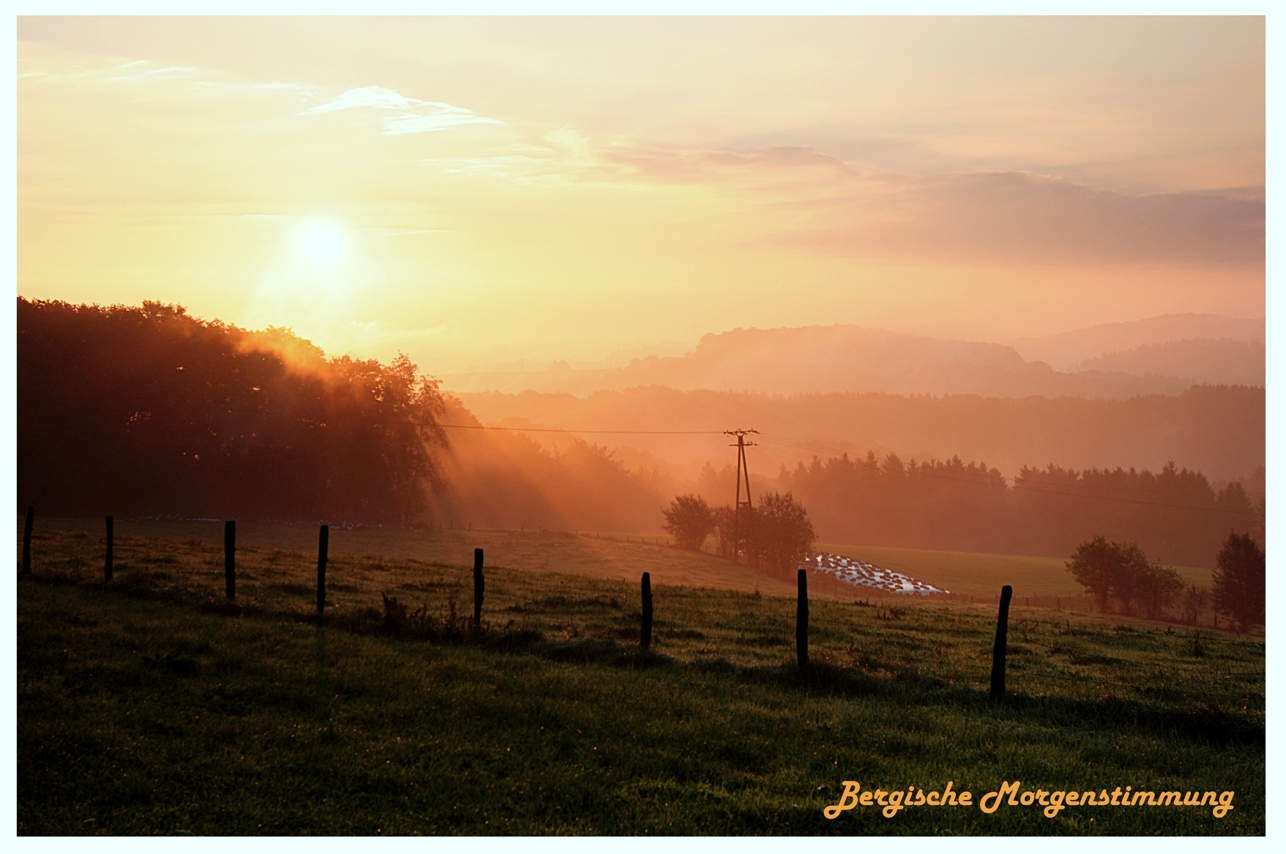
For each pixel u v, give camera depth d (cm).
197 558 3431
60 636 1656
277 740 1223
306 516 10694
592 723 1349
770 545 10419
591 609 2780
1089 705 1666
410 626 2003
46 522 7650
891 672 1952
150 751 1158
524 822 1030
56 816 992
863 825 1075
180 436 9731
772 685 1733
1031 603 10069
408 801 1069
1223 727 1557
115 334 9500
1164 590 9369
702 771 1201
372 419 11094
